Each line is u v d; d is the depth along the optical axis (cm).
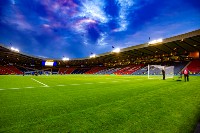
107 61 7212
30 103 541
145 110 438
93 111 430
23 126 317
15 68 7231
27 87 1116
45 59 7138
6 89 984
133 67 5988
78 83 1510
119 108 463
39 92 841
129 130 297
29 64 8281
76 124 329
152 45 3644
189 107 468
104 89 967
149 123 334
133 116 383
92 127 312
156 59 5400
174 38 3055
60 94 761
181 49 4009
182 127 312
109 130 297
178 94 709
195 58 4219
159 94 717
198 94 705
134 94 734
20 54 5459
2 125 322
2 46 4094
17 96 698
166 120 353
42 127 312
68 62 8025
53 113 411
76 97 667
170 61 4991
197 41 3127
